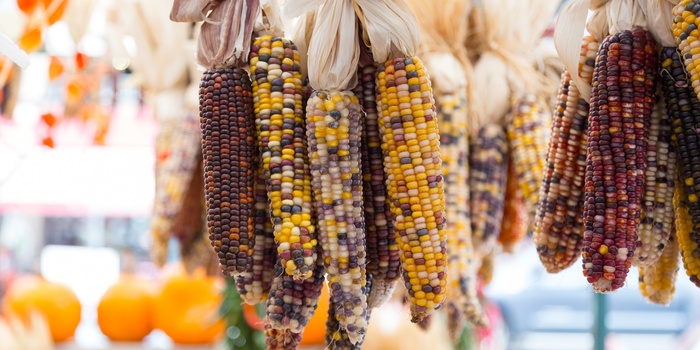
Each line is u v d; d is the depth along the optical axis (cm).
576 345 588
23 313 367
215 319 325
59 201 437
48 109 354
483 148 249
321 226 150
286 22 224
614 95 155
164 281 376
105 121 369
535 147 242
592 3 167
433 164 153
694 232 158
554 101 259
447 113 236
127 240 520
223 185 155
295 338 164
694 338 444
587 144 163
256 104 158
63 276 501
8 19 299
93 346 371
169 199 285
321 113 151
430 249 151
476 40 266
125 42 334
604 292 154
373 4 156
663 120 162
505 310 594
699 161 154
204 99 159
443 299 153
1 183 400
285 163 152
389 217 161
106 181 443
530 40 266
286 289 155
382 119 156
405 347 330
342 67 155
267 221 163
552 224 174
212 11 165
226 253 153
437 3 251
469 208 246
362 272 152
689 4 146
